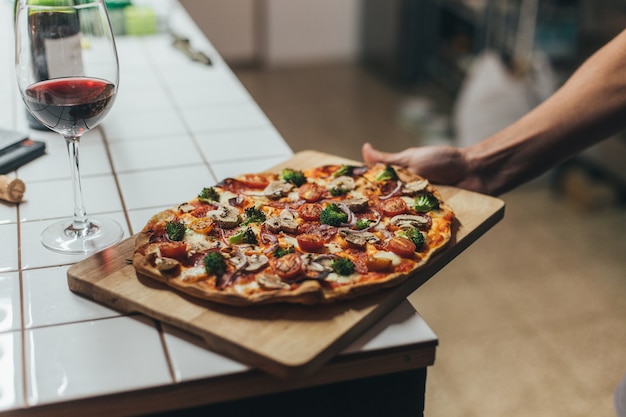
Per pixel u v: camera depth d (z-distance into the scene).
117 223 1.08
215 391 0.80
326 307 0.85
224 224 0.99
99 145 1.37
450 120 4.03
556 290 2.59
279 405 0.84
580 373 2.19
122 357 0.81
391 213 1.05
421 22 4.48
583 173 3.30
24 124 1.45
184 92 1.66
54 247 1.01
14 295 0.92
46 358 0.81
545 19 3.26
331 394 0.85
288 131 3.97
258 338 0.80
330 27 5.15
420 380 0.88
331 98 4.48
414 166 1.25
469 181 1.27
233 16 5.01
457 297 2.54
